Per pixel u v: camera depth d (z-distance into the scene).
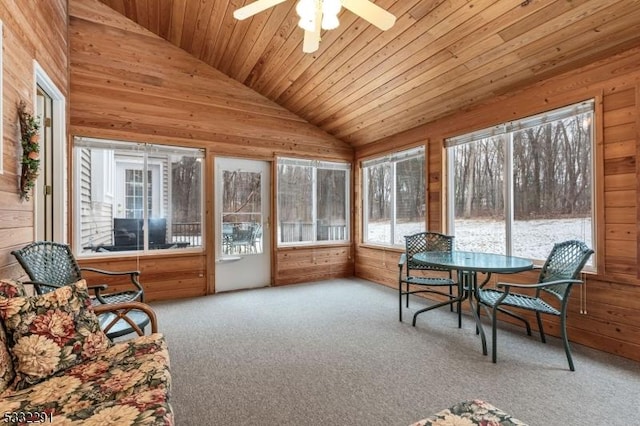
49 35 2.85
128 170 3.98
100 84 3.76
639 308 2.37
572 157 2.82
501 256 3.05
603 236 2.56
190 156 4.30
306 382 2.12
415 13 2.61
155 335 1.83
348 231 5.49
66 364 1.49
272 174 4.84
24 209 2.35
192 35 3.85
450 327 3.12
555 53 2.62
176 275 4.18
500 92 3.25
